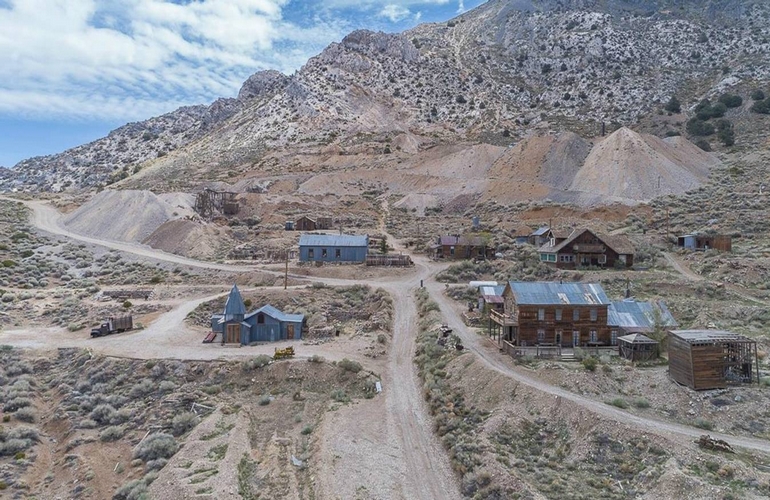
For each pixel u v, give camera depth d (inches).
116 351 2317.9
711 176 5536.4
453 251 3892.7
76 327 2687.0
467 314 2559.1
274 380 2070.6
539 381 1743.4
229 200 5565.9
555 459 1402.6
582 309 2082.9
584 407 1518.2
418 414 1786.4
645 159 5492.1
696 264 3275.1
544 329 2069.4
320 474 1425.9
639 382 1683.1
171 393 1990.7
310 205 5693.9
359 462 1491.1
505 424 1542.8
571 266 3371.1
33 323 2819.9
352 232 4817.9
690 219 4301.2
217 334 2541.8
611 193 5260.8
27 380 2128.4
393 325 2630.4
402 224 5182.1
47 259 3924.7
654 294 2805.1
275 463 1521.9
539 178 5866.1
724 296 2682.1
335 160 7440.9
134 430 1798.7
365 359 2236.7
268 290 3097.9
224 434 1678.2
